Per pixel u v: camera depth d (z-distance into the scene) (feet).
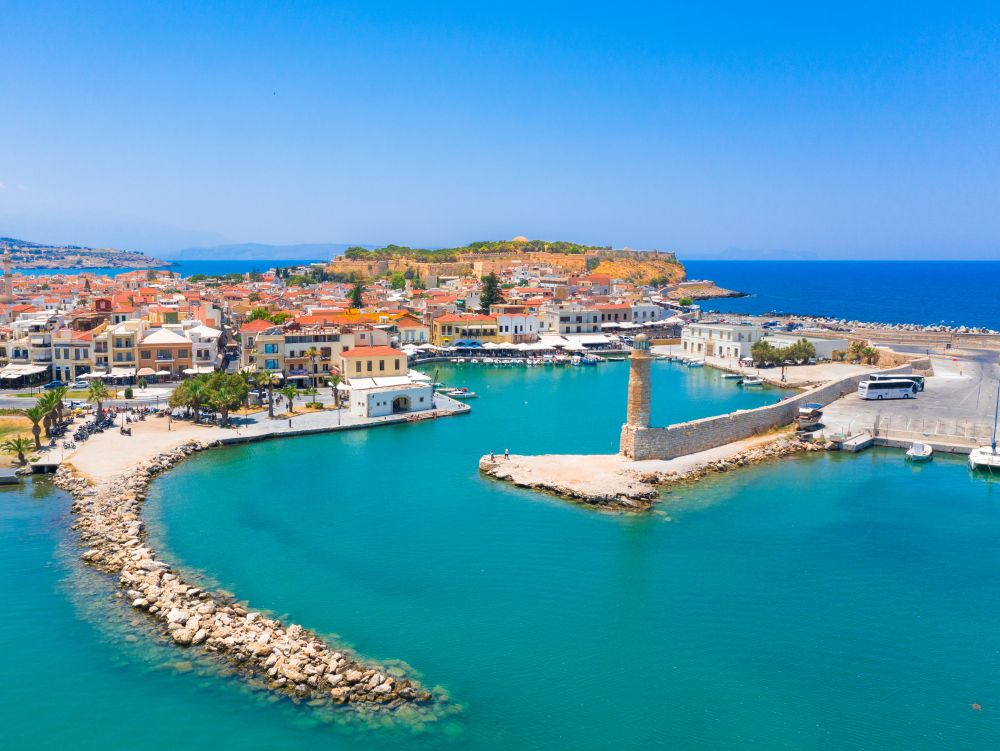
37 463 342.44
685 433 367.04
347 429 438.81
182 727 162.30
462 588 228.43
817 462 368.89
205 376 464.65
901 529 277.85
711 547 260.62
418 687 176.86
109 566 237.25
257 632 193.67
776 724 167.73
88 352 569.23
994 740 162.91
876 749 160.35
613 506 299.99
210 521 282.97
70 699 171.22
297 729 162.20
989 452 360.07
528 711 170.09
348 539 265.95
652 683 181.37
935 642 200.54
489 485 329.11
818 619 212.02
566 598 222.89
